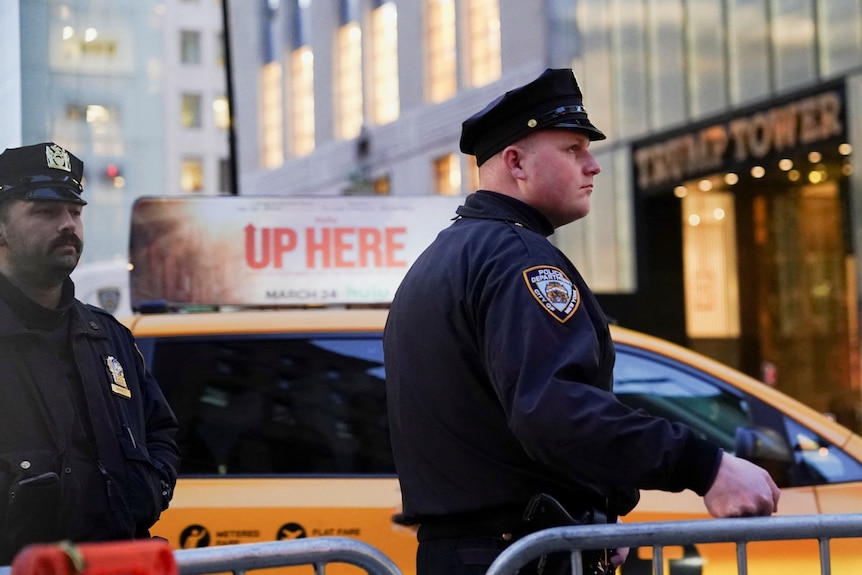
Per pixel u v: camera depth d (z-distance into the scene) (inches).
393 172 965.2
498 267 86.3
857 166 555.8
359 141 1003.3
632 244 713.6
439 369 89.3
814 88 577.9
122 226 445.1
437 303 89.6
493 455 88.0
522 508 88.0
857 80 553.3
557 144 94.0
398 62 961.5
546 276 84.7
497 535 88.4
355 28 1040.8
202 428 152.0
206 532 144.3
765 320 713.0
